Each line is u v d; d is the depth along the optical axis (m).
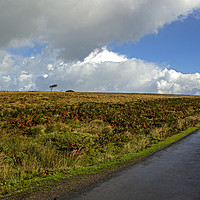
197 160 5.81
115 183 4.24
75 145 7.81
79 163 6.47
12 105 22.02
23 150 7.24
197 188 3.80
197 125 13.66
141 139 9.84
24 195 3.80
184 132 11.24
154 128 13.02
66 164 6.02
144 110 21.97
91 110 19.56
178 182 4.15
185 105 28.25
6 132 10.23
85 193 3.78
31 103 25.08
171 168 5.15
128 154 7.16
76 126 12.48
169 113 19.83
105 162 6.24
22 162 6.09
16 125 11.73
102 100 34.00
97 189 3.96
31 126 11.86
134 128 12.94
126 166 5.57
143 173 4.84
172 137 9.99
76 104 25.12
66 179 4.65
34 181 4.61
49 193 3.85
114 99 37.38
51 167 6.03
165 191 3.72
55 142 8.20
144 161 6.00
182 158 6.11
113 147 8.72
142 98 42.59
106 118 16.00
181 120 14.92
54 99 32.06
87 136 9.32
